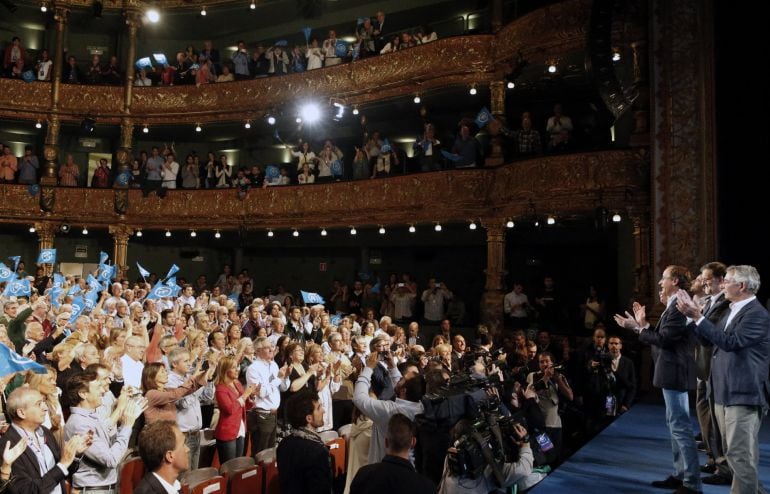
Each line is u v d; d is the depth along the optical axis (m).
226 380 6.60
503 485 4.70
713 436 5.69
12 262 22.64
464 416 4.92
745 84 11.24
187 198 21.67
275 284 23.22
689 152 11.53
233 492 5.33
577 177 13.94
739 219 11.11
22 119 22.03
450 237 19.86
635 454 6.30
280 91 20.86
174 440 3.86
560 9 14.59
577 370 9.60
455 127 19.98
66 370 6.93
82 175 24.36
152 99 22.33
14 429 4.46
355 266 21.88
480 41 16.73
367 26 20.16
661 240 11.66
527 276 18.61
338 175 19.78
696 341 5.77
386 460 3.95
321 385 7.64
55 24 24.02
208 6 22.73
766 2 11.16
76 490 5.00
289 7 22.62
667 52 11.81
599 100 17.03
